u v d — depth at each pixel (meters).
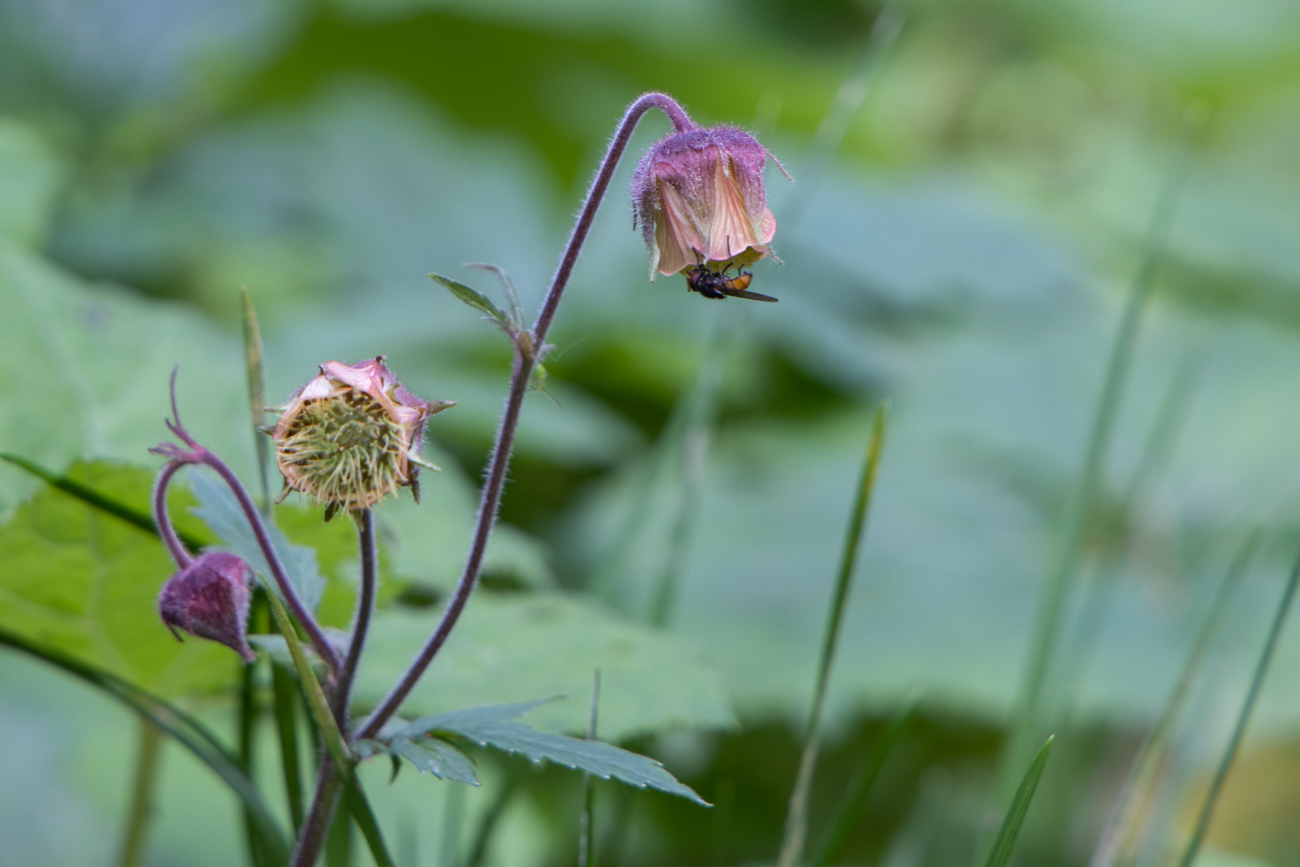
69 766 0.80
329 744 0.67
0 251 0.77
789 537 1.03
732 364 1.17
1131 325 0.77
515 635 0.75
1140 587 1.02
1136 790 0.73
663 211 0.68
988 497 1.10
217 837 0.79
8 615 0.72
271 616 0.71
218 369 0.78
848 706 0.88
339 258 1.33
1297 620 0.96
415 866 0.75
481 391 1.06
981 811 0.94
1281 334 1.35
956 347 1.26
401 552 0.76
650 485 0.80
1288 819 1.10
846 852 0.92
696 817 0.88
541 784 0.82
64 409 0.76
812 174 0.81
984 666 0.89
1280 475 1.11
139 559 0.72
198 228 1.34
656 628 0.77
